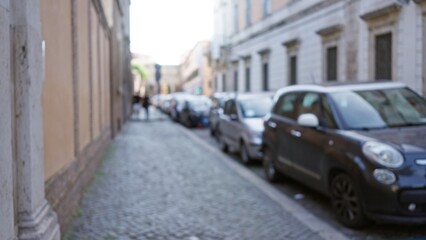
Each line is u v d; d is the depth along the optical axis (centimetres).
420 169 568
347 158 622
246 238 595
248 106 1309
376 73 1462
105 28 1450
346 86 770
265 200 802
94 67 1089
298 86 888
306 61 1989
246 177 1013
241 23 3027
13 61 390
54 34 579
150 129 2467
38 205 421
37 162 420
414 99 743
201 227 641
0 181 324
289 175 842
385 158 577
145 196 828
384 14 1388
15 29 390
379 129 669
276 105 948
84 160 854
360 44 1542
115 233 612
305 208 750
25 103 394
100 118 1255
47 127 530
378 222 592
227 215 704
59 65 610
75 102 750
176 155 1375
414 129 662
